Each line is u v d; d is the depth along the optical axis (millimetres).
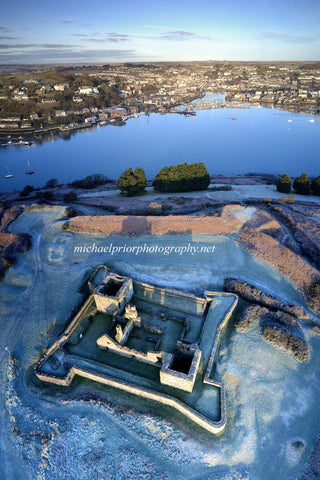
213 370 38500
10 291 51344
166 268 54031
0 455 32906
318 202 88312
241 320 43531
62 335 42344
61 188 119188
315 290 49281
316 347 41531
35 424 34531
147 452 32219
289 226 68625
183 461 31594
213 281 51469
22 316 47281
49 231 64938
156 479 30391
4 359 41781
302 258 55438
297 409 35188
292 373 38281
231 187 105875
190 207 77000
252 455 31891
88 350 41750
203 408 34375
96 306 46938
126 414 34969
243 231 62031
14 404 36625
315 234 64938
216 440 32875
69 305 48406
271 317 44531
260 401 35750
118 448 32562
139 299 48750
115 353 41250
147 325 44000
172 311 46375
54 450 32438
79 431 33719
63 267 55469
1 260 56375
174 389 36375
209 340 41188
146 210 73812
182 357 39656
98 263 55750
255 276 52812
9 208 77125
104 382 38188
